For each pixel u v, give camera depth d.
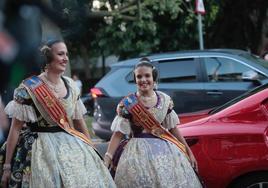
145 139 4.23
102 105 9.04
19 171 3.67
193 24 18.17
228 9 19.89
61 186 3.53
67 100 3.80
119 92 8.94
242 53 9.09
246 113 4.57
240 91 8.50
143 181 4.08
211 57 8.88
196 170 4.39
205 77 8.81
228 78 8.70
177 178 4.12
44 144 3.65
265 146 4.35
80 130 4.05
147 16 16.08
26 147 3.69
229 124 4.54
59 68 3.72
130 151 4.22
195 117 5.71
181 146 4.33
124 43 17.06
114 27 16.89
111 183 3.78
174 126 4.39
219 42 20.42
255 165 4.35
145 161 4.14
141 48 17.19
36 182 3.56
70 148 3.67
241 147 4.39
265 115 4.51
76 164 3.60
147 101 4.27
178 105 8.79
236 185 4.47
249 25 20.39
